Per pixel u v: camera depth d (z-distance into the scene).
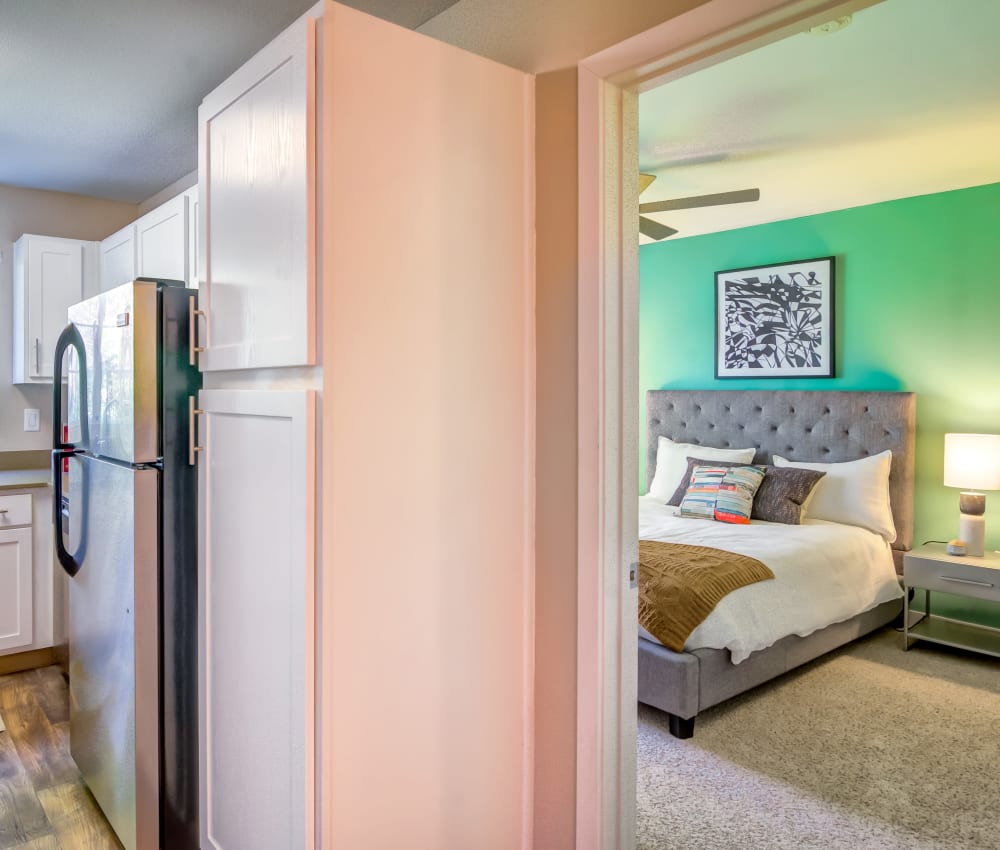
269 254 1.52
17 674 3.32
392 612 1.52
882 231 4.23
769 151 3.36
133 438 1.89
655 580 2.93
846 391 4.34
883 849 2.10
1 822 2.18
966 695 3.20
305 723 1.42
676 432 5.18
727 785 2.44
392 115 1.48
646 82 1.61
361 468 1.46
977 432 3.90
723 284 4.95
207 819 1.84
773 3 1.28
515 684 1.77
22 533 3.26
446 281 1.59
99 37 2.08
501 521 1.72
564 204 1.70
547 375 1.75
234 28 2.02
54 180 3.46
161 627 1.93
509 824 1.77
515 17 1.77
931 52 2.37
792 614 3.20
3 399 3.60
